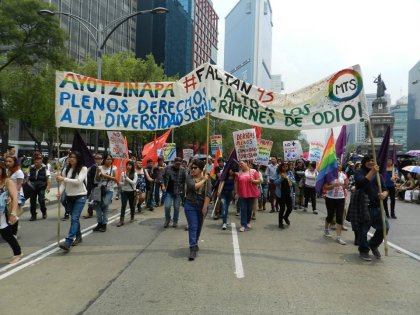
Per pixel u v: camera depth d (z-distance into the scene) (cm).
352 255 746
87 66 3588
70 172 763
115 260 681
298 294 515
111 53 7581
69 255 716
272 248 792
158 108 834
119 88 830
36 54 3073
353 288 545
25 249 763
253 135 1077
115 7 7688
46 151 6225
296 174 1548
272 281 570
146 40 8781
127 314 444
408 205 1773
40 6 2873
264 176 1427
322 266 661
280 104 821
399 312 461
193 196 712
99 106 824
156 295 505
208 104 793
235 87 819
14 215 660
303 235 947
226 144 6003
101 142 6359
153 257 703
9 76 3288
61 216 1180
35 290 524
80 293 512
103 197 958
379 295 518
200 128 4881
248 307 466
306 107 816
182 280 568
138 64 3769
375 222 723
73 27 6256
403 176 2338
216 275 594
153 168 1454
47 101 3416
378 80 5016
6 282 559
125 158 1170
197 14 12000
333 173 882
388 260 711
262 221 1165
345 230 1024
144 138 3966
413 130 9931
